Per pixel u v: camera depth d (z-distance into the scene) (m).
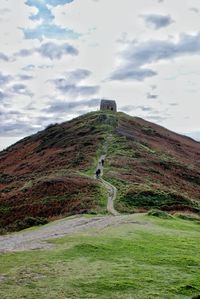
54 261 19.16
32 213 53.59
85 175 68.69
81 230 30.28
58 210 51.94
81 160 86.44
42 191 60.44
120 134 114.12
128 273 17.73
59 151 106.19
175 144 137.00
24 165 110.31
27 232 33.53
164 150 114.62
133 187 57.53
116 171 71.75
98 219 37.16
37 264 18.55
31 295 14.39
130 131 127.81
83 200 52.28
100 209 47.31
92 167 77.06
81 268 18.11
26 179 84.06
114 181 63.59
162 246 23.78
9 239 28.62
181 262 20.27
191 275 18.09
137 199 52.72
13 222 52.34
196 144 160.38
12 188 77.12
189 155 126.56
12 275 16.75
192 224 36.03
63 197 56.16
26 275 16.78
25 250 21.84
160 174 79.75
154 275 17.70
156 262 20.00
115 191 57.47
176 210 50.66
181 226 33.34
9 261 19.08
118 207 48.72
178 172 86.25
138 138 117.88
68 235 27.16
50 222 40.62
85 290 15.22
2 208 57.97
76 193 56.69
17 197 61.53
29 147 137.75
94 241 24.05
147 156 91.06
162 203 52.16
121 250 22.06
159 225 32.75
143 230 29.28
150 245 23.84
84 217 39.25
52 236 28.09
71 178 64.31
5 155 143.00
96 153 90.81
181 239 26.42
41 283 15.78
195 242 25.64
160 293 15.41
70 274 17.09
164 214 38.69
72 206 51.34
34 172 92.75
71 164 85.12
